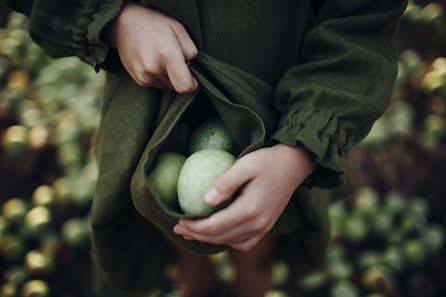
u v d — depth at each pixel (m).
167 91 0.93
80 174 2.46
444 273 2.26
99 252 1.16
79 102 2.77
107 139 1.06
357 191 2.55
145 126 0.97
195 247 0.96
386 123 2.71
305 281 2.19
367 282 2.21
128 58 0.89
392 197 2.48
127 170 0.97
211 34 0.93
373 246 2.47
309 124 0.82
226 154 0.88
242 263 1.74
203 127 1.00
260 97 0.97
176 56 0.83
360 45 0.89
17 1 0.98
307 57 0.98
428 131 2.66
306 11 0.99
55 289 2.22
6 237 2.24
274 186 0.78
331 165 0.80
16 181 2.54
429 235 2.32
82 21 0.91
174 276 2.16
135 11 0.90
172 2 0.85
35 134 2.58
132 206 1.12
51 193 2.41
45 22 0.93
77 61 3.03
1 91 2.89
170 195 0.88
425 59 3.16
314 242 1.34
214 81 0.92
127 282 1.34
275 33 0.98
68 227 2.32
